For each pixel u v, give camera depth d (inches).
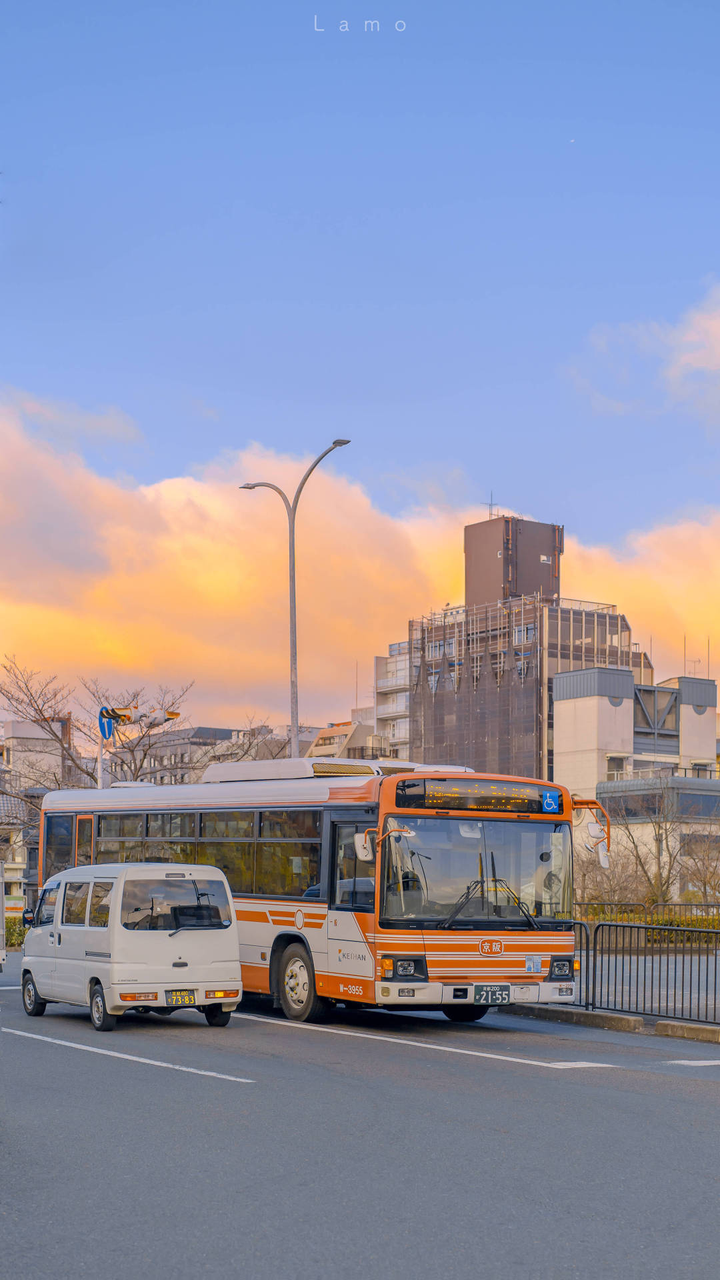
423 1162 347.9
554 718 3693.4
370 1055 581.9
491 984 669.9
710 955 731.4
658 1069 553.9
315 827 734.5
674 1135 392.2
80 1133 386.9
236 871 803.4
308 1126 398.9
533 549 4306.1
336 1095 459.8
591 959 800.3
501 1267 254.7
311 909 722.8
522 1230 281.7
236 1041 632.4
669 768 3425.2
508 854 691.4
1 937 869.8
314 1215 292.5
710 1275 250.7
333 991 697.6
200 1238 273.7
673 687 3759.8
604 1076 523.2
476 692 3983.8
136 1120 408.8
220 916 691.4
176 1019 740.0
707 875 1916.8
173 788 882.1
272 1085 482.9
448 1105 440.8
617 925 791.1
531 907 690.8
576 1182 327.0
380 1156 354.9
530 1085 492.1
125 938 668.7
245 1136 382.6
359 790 698.2
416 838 674.8
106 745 1814.7
